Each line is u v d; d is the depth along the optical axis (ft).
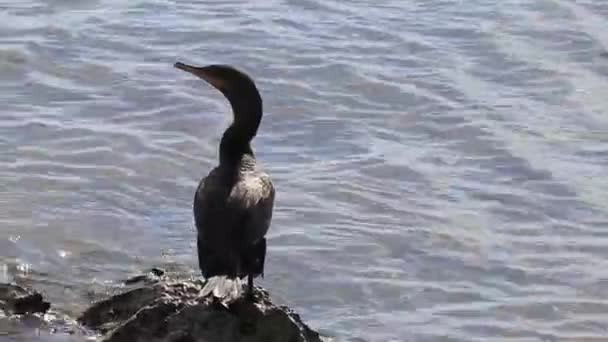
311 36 65.46
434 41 65.67
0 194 48.24
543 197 50.83
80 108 56.49
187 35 65.00
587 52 64.80
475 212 49.47
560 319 42.50
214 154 52.85
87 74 59.93
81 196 48.57
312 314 41.98
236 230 34.76
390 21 67.72
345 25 67.00
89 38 63.72
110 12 67.15
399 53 64.08
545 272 45.39
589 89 60.90
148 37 64.49
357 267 45.01
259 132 55.47
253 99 38.32
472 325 41.81
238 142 38.22
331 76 61.21
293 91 59.52
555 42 65.92
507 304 43.21
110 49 62.80
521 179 52.24
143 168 51.21
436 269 45.32
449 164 53.31
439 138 55.77
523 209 49.85
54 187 49.16
